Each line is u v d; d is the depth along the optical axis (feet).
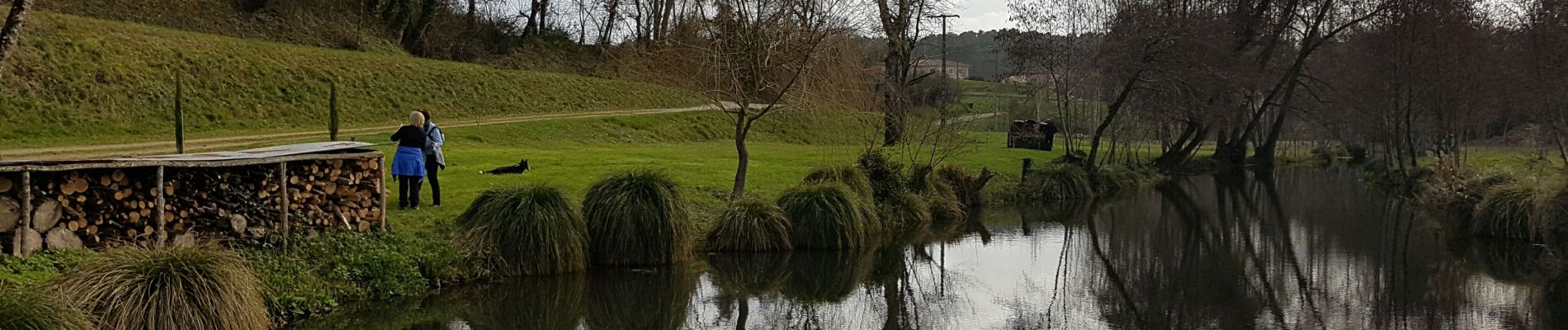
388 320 29.78
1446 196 62.13
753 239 45.37
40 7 124.26
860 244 48.11
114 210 29.43
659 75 56.18
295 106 108.88
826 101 58.13
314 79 116.88
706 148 101.71
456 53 170.71
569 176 58.13
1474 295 36.78
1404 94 94.38
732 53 50.75
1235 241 53.83
